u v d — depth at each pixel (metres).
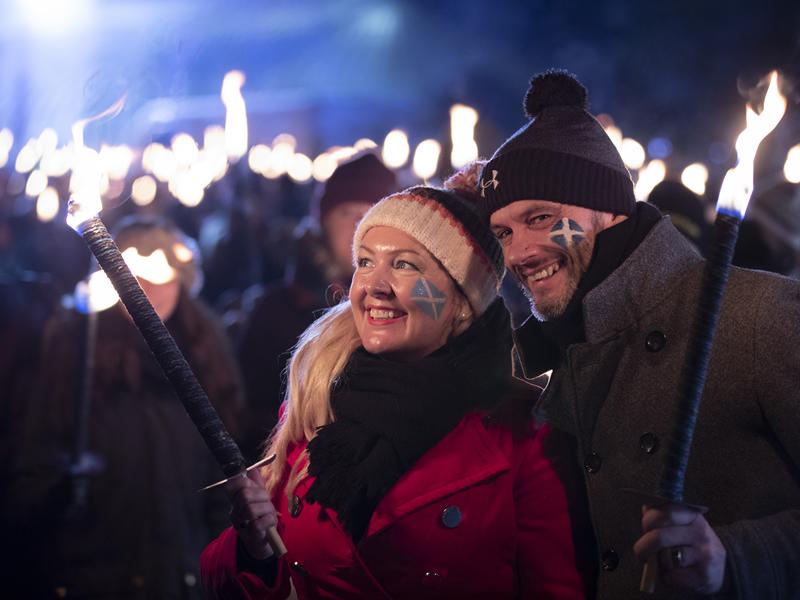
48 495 3.14
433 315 2.16
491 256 2.21
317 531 2.12
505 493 2.07
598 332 1.90
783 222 4.10
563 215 1.93
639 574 1.81
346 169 3.76
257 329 3.82
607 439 1.89
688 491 1.78
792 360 1.72
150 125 10.23
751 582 1.62
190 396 1.72
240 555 2.06
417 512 2.07
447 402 2.13
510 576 2.07
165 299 3.54
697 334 1.54
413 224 2.15
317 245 3.82
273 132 12.05
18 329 3.29
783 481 1.76
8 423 3.21
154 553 3.24
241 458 1.74
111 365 3.30
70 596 3.15
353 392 2.19
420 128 12.11
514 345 2.24
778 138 7.91
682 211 3.48
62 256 6.45
